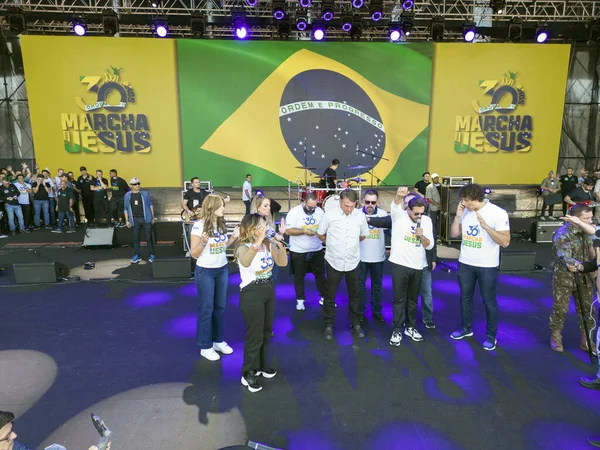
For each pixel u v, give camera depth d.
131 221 8.37
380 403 3.67
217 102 13.61
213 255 4.28
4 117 14.41
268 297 3.84
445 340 4.92
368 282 7.28
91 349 4.71
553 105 14.17
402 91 13.91
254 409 3.58
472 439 3.20
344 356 4.54
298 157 14.00
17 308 5.96
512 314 5.70
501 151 14.32
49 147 13.34
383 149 14.12
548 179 13.66
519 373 4.16
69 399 3.73
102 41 13.02
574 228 4.38
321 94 13.78
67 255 9.28
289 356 4.54
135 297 6.45
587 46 15.11
